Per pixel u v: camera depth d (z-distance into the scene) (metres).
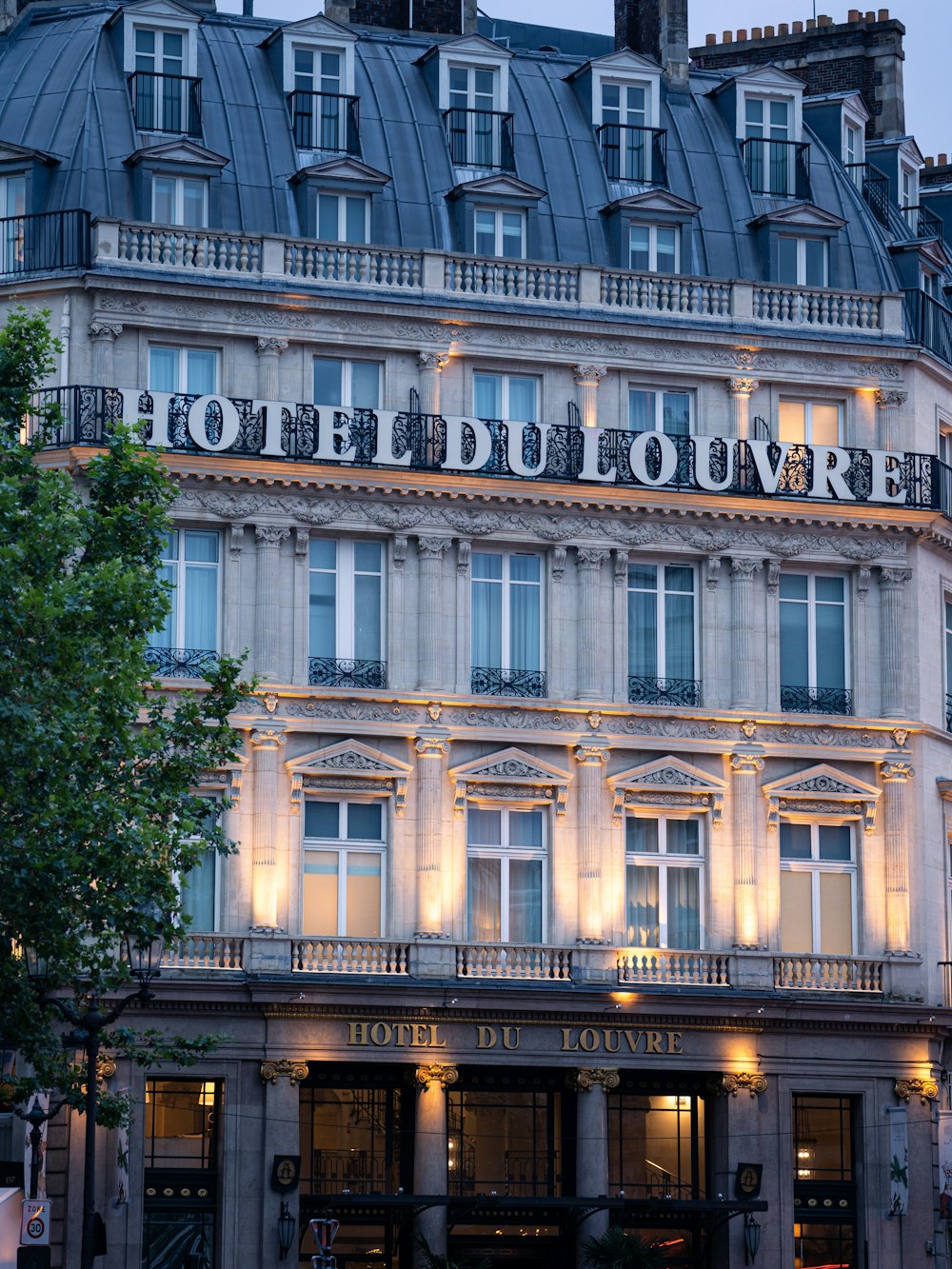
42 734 50.50
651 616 67.25
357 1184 64.44
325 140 68.50
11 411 56.28
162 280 64.12
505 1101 65.69
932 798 68.56
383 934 64.50
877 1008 66.19
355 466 64.50
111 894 52.66
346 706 64.25
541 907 65.50
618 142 70.75
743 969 65.88
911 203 78.50
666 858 66.50
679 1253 66.00
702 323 68.25
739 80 72.56
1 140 65.94
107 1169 61.53
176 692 63.34
